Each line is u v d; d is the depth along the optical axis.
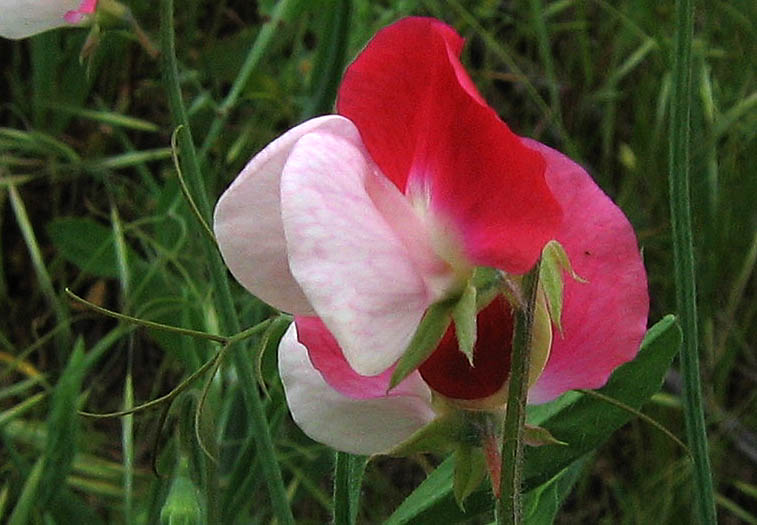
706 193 0.32
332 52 0.24
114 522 0.30
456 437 0.11
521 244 0.10
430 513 0.16
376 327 0.10
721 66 0.34
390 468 0.31
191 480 0.15
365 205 0.10
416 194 0.10
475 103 0.10
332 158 0.10
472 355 0.11
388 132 0.10
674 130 0.13
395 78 0.10
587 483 0.32
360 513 0.31
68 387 0.25
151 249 0.32
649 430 0.31
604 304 0.11
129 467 0.23
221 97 0.32
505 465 0.11
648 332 0.15
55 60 0.31
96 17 0.17
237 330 0.16
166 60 0.16
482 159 0.10
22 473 0.26
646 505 0.31
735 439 0.32
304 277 0.09
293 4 0.25
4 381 0.32
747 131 0.32
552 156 0.11
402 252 0.10
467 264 0.10
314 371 0.12
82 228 0.29
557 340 0.11
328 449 0.26
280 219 0.10
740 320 0.33
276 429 0.21
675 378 0.31
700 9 0.34
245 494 0.21
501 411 0.11
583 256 0.11
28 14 0.16
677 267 0.13
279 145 0.10
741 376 0.33
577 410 0.15
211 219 0.16
